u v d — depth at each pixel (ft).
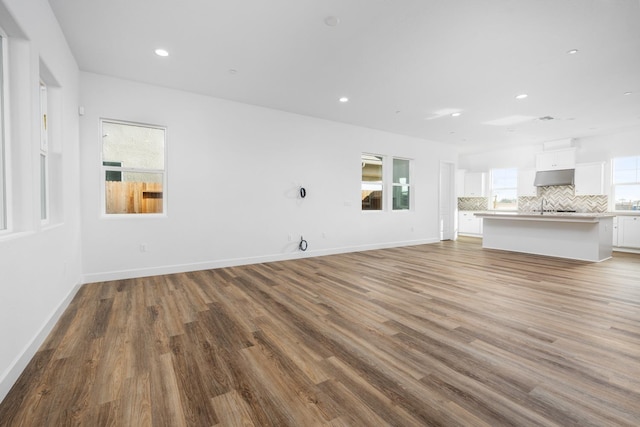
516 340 7.26
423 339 7.34
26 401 5.01
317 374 5.86
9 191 6.49
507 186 28.66
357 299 10.36
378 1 7.79
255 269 14.98
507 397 5.13
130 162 13.65
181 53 10.63
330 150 19.30
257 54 10.66
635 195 21.21
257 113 16.37
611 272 14.24
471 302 10.02
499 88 13.62
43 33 7.41
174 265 14.11
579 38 9.49
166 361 6.32
